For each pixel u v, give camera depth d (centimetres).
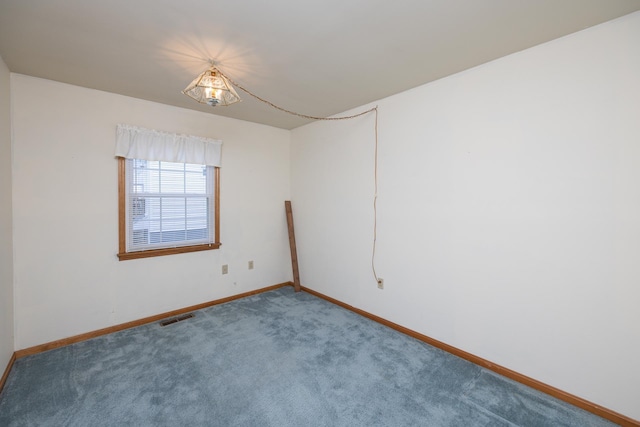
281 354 242
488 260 224
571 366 189
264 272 402
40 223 246
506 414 177
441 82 247
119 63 218
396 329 288
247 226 381
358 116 321
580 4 154
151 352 244
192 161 325
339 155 346
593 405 180
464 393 196
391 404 185
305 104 312
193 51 201
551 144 193
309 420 172
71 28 174
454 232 243
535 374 203
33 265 243
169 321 305
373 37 184
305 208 399
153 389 197
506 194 213
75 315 263
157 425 167
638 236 165
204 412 177
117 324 285
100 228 274
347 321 308
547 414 178
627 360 170
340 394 194
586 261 182
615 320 173
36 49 198
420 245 268
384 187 297
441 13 160
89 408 179
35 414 174
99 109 271
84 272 267
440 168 251
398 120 281
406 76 243
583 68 179
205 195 346
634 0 151
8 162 223
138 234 300
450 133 243
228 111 335
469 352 237
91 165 268
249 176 381
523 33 182
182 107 320
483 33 181
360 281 326
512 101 208
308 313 328
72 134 259
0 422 167
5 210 214
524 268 207
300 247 411
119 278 285
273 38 185
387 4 152
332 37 184
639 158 164
